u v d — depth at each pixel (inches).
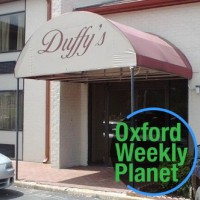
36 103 578.2
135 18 492.7
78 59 389.4
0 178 370.9
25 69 431.2
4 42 610.5
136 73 426.0
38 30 421.1
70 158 530.9
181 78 465.1
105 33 372.8
